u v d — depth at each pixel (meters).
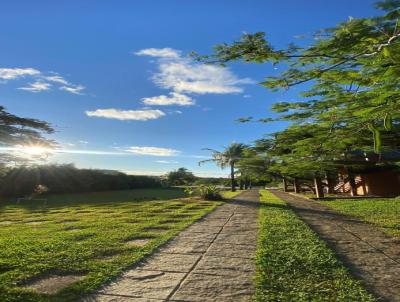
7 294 5.09
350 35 5.27
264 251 7.40
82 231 10.29
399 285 5.47
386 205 17.00
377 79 5.68
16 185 29.92
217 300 4.84
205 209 16.50
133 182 43.31
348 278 5.73
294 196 27.66
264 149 17.66
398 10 4.93
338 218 13.16
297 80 6.50
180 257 7.16
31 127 25.28
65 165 34.41
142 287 5.38
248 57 5.72
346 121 8.21
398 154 16.97
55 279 5.86
